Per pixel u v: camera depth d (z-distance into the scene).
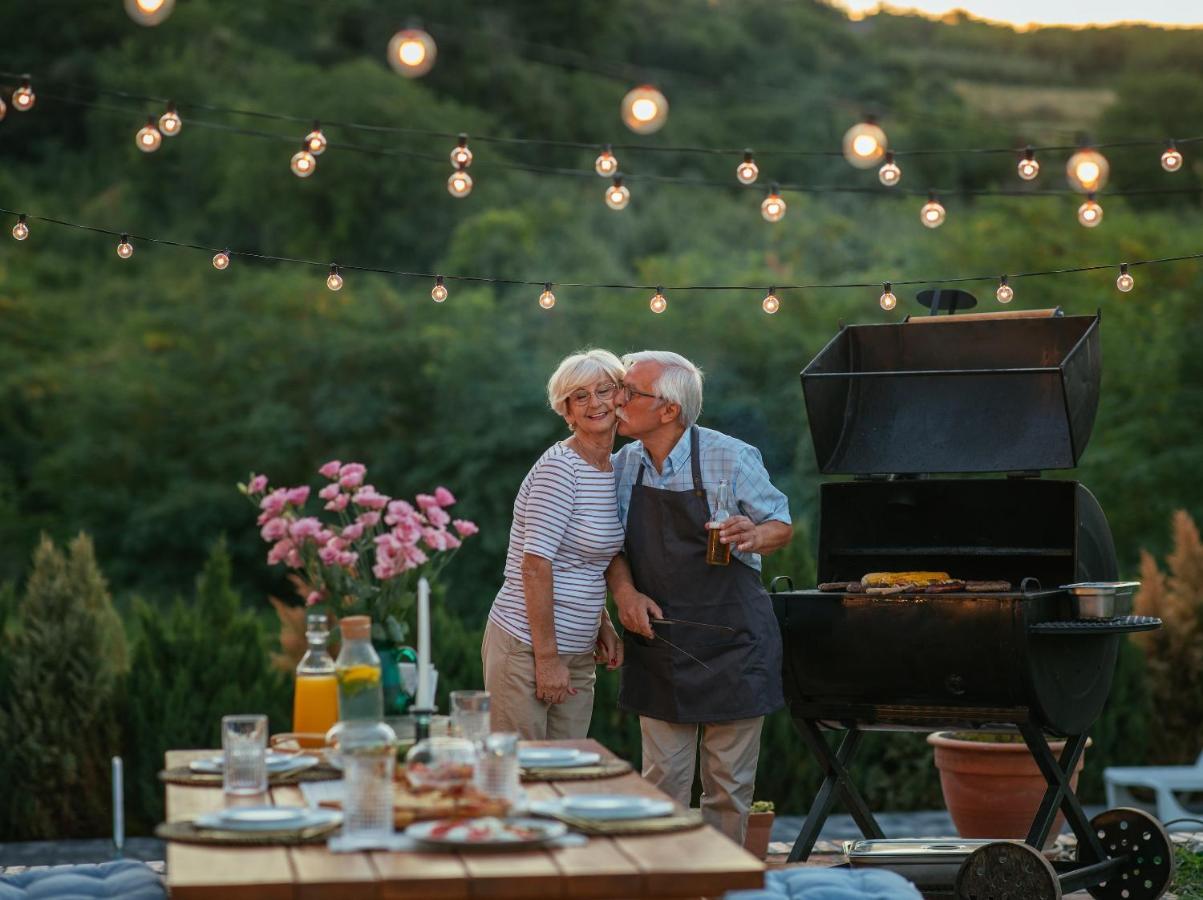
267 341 23.98
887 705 5.31
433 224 26.95
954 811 6.52
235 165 27.11
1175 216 25.20
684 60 31.44
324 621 4.04
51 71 29.27
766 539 5.02
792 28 32.78
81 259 27.34
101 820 8.81
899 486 5.83
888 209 27.67
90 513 23.52
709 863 2.88
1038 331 5.85
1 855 8.15
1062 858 6.18
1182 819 7.04
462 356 22.36
